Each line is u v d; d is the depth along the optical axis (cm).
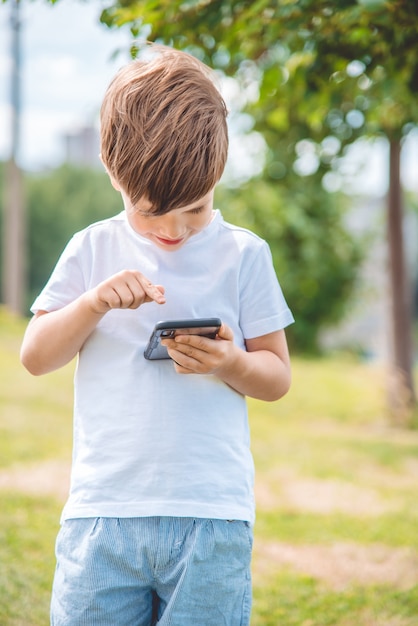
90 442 159
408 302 661
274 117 427
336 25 270
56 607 160
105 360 160
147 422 156
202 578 156
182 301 161
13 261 1329
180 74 154
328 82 304
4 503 365
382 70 341
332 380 736
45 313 163
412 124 496
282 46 312
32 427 519
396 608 280
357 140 536
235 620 162
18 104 1309
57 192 2542
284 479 452
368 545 346
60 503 372
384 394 658
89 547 155
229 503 158
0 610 258
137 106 149
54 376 679
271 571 314
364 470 483
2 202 2469
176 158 143
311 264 976
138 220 153
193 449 156
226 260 165
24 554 306
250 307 168
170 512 154
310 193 945
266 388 165
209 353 148
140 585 157
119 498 155
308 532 362
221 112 154
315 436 573
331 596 290
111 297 146
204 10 265
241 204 935
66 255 167
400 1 250
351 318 1049
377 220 1016
